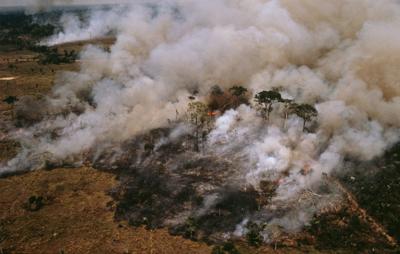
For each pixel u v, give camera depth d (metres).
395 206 98.81
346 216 97.25
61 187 117.25
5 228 97.81
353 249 86.88
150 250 87.56
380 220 95.38
